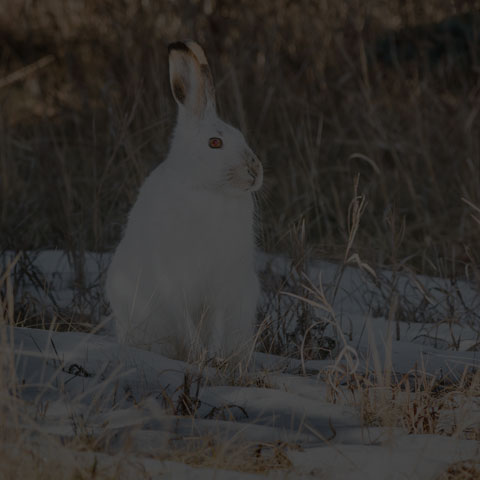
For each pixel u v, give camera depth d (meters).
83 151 20.02
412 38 28.31
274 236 17.25
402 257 18.30
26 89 28.08
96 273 16.31
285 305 13.59
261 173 10.52
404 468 6.65
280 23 27.80
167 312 10.52
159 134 17.66
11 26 32.12
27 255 15.16
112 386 8.59
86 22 31.17
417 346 12.34
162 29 26.31
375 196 20.59
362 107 22.80
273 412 8.25
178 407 8.04
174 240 10.29
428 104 23.78
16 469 5.83
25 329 10.26
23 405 7.18
